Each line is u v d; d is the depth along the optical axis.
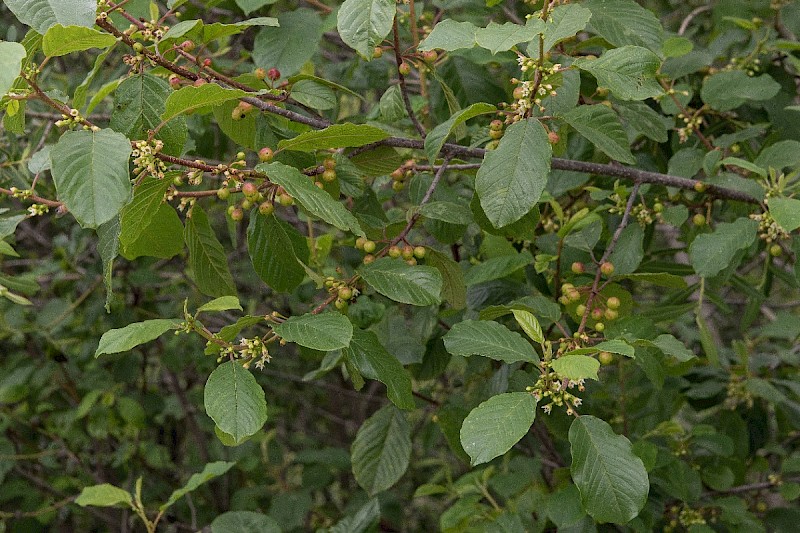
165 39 0.91
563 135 1.02
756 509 1.35
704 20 1.68
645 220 1.09
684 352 0.91
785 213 0.98
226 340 0.89
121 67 1.27
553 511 1.03
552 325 1.05
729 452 1.19
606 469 0.88
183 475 2.04
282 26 1.13
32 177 1.16
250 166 1.40
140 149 0.87
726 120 1.24
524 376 1.05
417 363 1.15
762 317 2.04
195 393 1.90
